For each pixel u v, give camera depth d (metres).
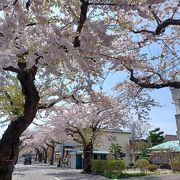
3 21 6.01
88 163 34.66
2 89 13.56
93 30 6.41
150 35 10.23
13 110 14.38
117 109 22.38
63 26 7.58
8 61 6.77
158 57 10.55
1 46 6.10
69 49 6.61
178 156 36.75
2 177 9.27
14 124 9.87
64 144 61.25
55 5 7.13
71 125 33.84
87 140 35.00
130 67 10.13
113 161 33.22
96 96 19.88
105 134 37.94
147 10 7.71
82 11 6.70
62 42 6.48
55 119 33.94
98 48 7.42
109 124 31.28
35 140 54.19
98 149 56.59
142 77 10.93
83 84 12.05
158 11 8.95
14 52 6.81
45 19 6.58
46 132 44.34
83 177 28.05
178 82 9.10
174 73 11.37
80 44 6.91
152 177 25.36
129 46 10.53
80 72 10.09
